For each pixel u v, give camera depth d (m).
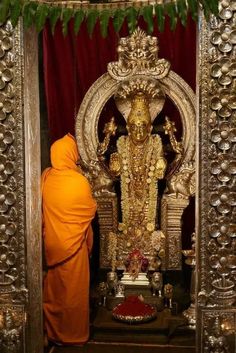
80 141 4.52
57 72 4.43
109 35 4.43
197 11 3.52
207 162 3.62
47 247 4.20
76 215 4.14
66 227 4.13
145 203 4.58
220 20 3.51
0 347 3.83
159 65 4.36
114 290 4.61
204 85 3.58
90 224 4.35
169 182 4.52
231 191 3.62
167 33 4.37
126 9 3.60
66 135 4.35
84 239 4.21
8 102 3.71
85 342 4.22
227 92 3.55
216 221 3.65
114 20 3.59
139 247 4.62
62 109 4.50
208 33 3.54
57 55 4.40
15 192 3.77
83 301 4.20
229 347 3.70
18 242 3.80
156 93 4.38
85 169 4.57
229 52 3.53
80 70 4.47
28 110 3.73
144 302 4.48
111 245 4.61
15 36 3.67
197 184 3.65
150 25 3.57
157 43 4.36
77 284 4.17
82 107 4.48
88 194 4.18
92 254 4.77
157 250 4.57
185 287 4.69
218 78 3.55
